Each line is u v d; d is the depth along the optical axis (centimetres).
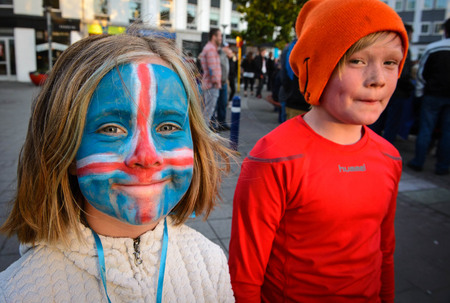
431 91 445
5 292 75
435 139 561
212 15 2538
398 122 509
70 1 1700
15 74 1916
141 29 93
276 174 114
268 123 725
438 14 2653
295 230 117
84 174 71
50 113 75
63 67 78
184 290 92
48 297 77
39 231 78
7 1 1812
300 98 342
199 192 99
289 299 120
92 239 82
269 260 123
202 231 272
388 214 134
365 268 119
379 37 106
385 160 127
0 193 313
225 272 100
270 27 1786
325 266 115
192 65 91
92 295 80
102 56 73
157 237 90
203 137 94
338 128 121
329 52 110
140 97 70
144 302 84
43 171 76
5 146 495
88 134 71
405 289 228
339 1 110
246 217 118
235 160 116
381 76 107
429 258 264
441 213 343
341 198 115
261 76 1229
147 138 70
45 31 1856
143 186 71
